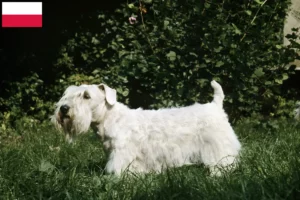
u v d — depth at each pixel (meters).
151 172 2.47
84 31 4.62
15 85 4.44
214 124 2.54
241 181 2.14
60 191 2.23
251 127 3.58
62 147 3.08
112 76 3.66
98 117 2.51
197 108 2.59
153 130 2.53
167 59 3.43
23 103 4.41
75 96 2.49
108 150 2.53
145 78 3.52
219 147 2.51
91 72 4.57
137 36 3.70
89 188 2.28
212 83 2.64
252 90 3.51
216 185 2.19
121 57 3.71
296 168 2.18
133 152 2.49
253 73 3.46
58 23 4.67
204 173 2.41
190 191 2.14
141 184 2.26
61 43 4.65
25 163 2.70
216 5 3.49
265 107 4.38
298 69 4.49
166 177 2.34
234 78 3.43
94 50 4.53
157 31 3.53
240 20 3.57
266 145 3.00
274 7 3.71
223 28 3.39
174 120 2.55
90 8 4.66
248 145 3.02
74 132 2.49
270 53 3.57
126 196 2.16
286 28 4.49
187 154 2.54
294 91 4.54
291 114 4.16
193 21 3.46
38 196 2.20
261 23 3.55
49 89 4.49
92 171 2.54
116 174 2.42
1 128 4.06
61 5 4.69
